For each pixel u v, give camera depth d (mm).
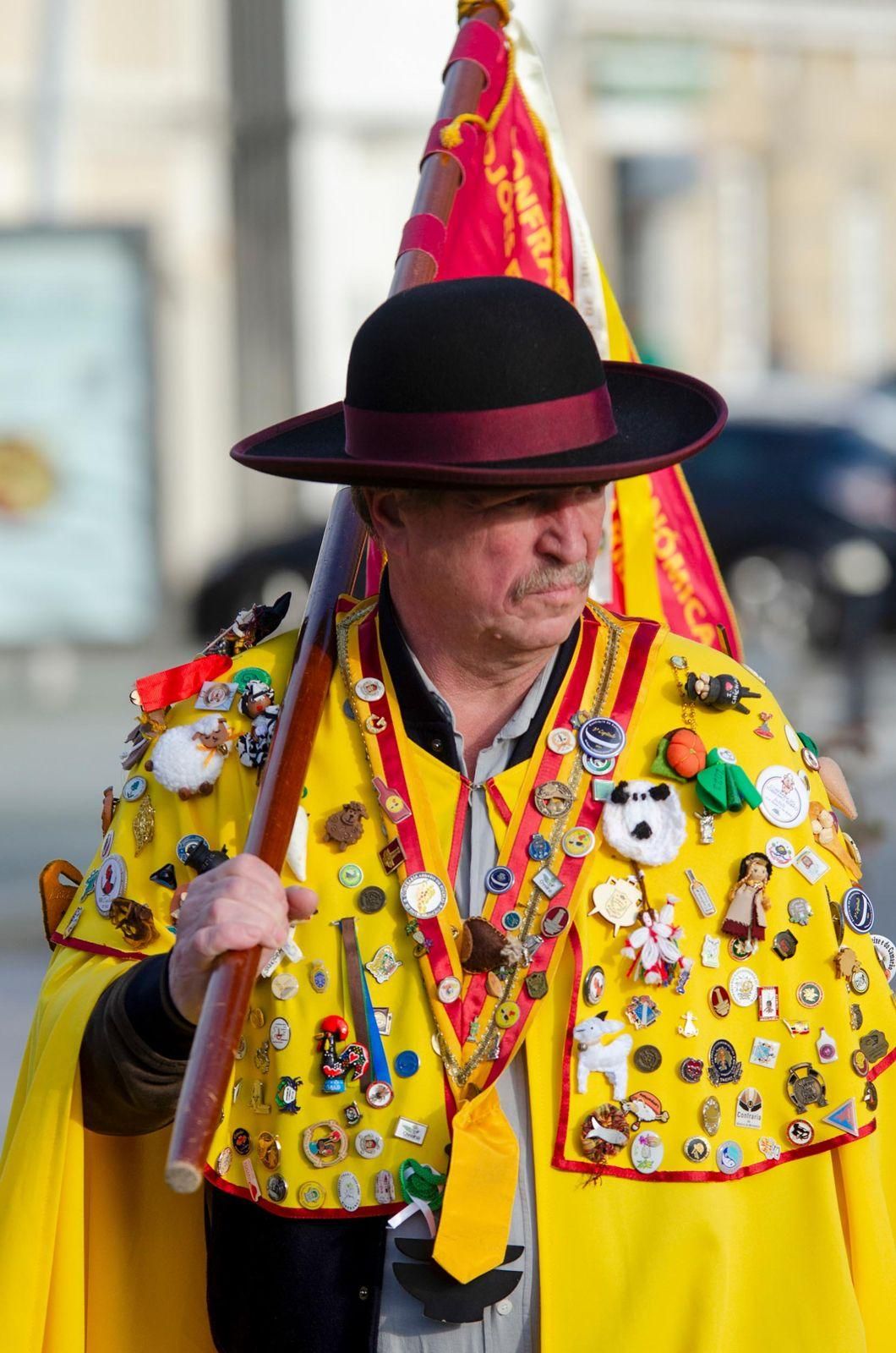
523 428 6770
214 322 60031
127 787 7672
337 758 7340
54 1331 7395
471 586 6965
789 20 69688
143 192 59906
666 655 7480
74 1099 7230
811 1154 7207
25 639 37938
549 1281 6969
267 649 7746
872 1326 7285
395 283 8367
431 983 7066
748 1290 7121
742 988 7176
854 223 72875
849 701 30094
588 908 7160
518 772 7262
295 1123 7133
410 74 56156
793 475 43656
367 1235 7086
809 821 7371
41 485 37500
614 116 67000
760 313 72375
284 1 55375
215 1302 7406
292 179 55938
